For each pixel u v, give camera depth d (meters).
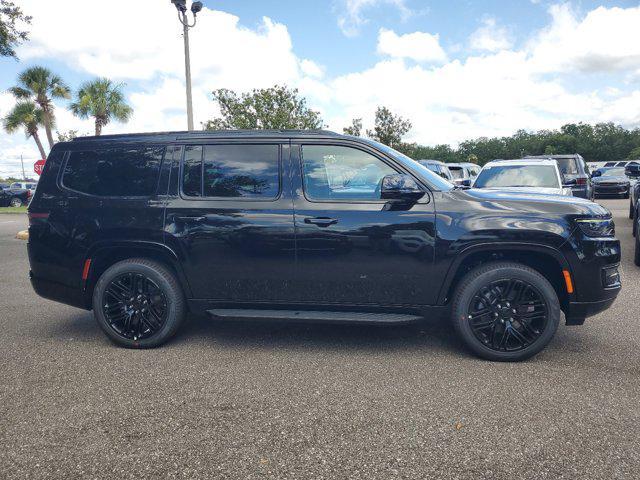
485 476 2.32
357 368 3.69
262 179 4.01
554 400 3.10
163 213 4.04
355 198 3.91
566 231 3.62
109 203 4.14
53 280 4.28
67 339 4.48
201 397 3.20
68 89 37.75
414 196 3.78
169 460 2.48
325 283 3.90
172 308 4.11
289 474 2.35
